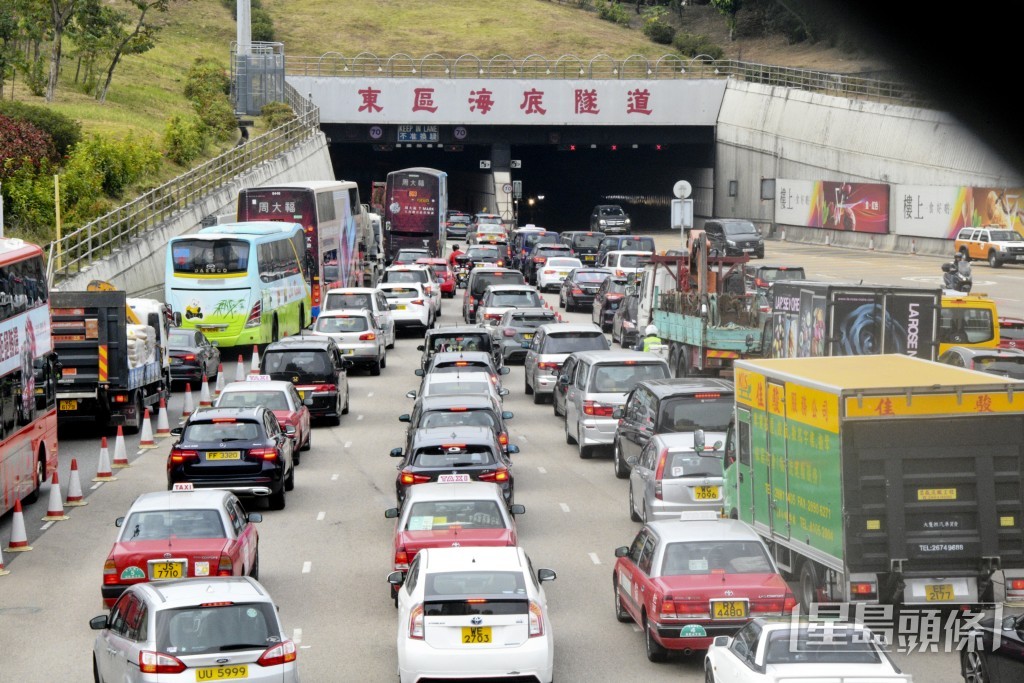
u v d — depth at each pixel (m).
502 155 174.62
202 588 22.91
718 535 27.09
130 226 95.88
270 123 149.12
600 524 39.34
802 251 142.00
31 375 41.47
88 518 41.03
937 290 44.84
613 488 44.31
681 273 68.50
